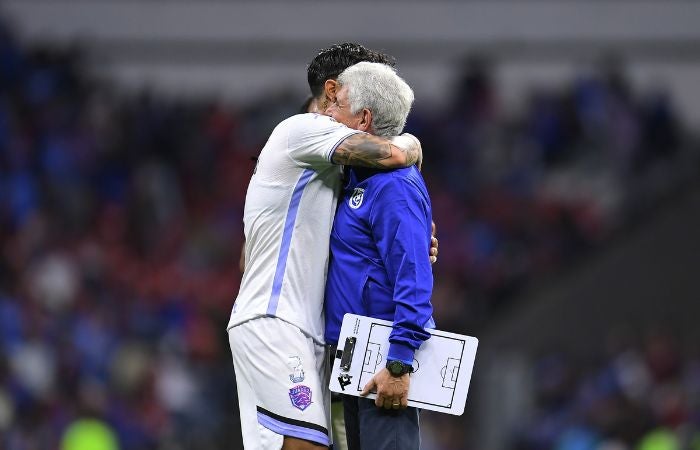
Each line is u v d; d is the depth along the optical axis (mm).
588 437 42500
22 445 40156
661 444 38656
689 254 50938
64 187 54562
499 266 53312
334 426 17094
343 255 15836
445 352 15312
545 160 58906
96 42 60312
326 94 16438
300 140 15812
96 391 43000
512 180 57719
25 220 51500
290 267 15859
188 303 50656
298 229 15914
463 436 44969
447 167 58000
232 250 54500
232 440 44281
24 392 41500
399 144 15688
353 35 60344
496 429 45188
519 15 60750
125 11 60375
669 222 51500
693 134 60125
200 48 60094
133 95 59812
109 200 55406
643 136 59688
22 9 60375
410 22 60594
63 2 60438
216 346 49156
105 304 48938
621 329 50375
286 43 60094
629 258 51281
